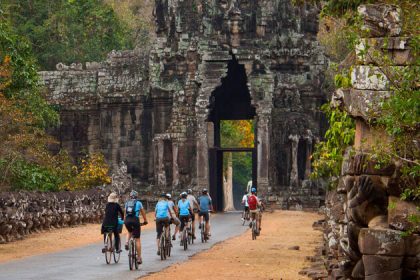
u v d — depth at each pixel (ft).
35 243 264.11
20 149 367.66
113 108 520.83
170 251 218.59
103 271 174.91
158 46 512.63
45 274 168.25
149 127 515.91
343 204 119.55
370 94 100.42
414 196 96.07
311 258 197.36
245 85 528.22
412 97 94.73
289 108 497.05
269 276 165.27
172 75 510.99
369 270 96.68
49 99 531.50
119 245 196.75
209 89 494.59
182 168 497.05
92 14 654.12
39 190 356.18
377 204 98.68
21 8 637.30
